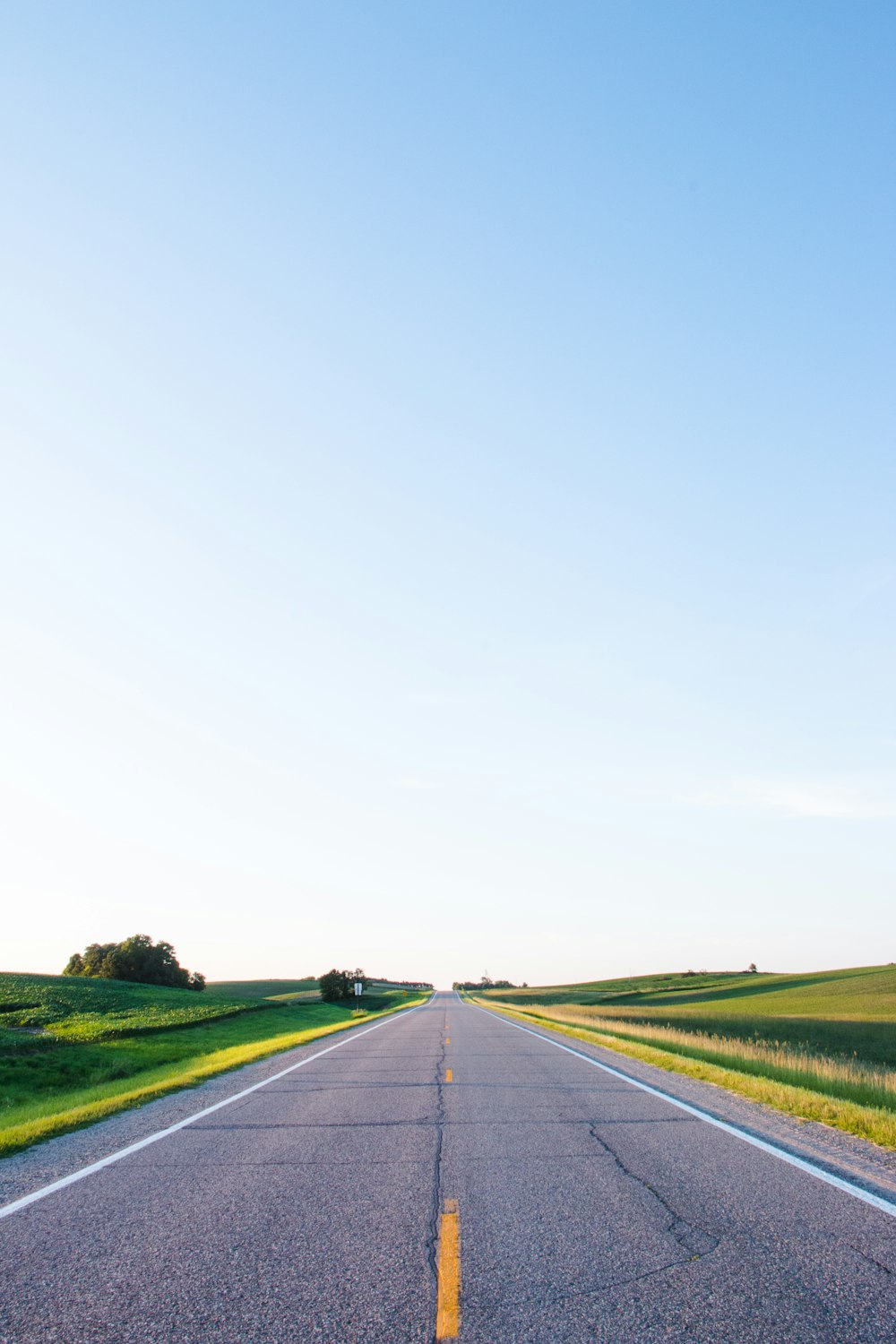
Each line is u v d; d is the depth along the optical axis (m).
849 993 71.75
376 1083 13.08
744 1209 5.70
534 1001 103.25
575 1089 12.16
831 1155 7.32
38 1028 32.12
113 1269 4.71
